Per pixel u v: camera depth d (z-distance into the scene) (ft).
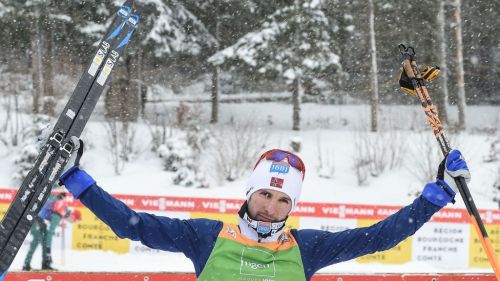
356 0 90.38
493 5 95.09
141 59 83.30
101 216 9.42
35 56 77.15
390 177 65.26
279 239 10.07
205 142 67.46
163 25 75.82
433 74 11.78
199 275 9.89
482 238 10.31
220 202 36.55
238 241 9.87
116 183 60.64
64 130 9.19
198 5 85.20
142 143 69.87
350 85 97.19
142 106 87.20
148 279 17.15
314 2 77.00
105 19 78.33
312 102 107.24
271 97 107.55
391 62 100.22
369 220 37.73
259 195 9.89
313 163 69.21
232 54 78.38
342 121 94.63
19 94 82.53
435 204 10.19
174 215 36.22
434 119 11.44
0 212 35.24
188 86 101.40
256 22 83.10
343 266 36.78
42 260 33.30
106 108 75.36
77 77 81.30
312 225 37.45
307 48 76.95
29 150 60.49
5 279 16.56
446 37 95.04
